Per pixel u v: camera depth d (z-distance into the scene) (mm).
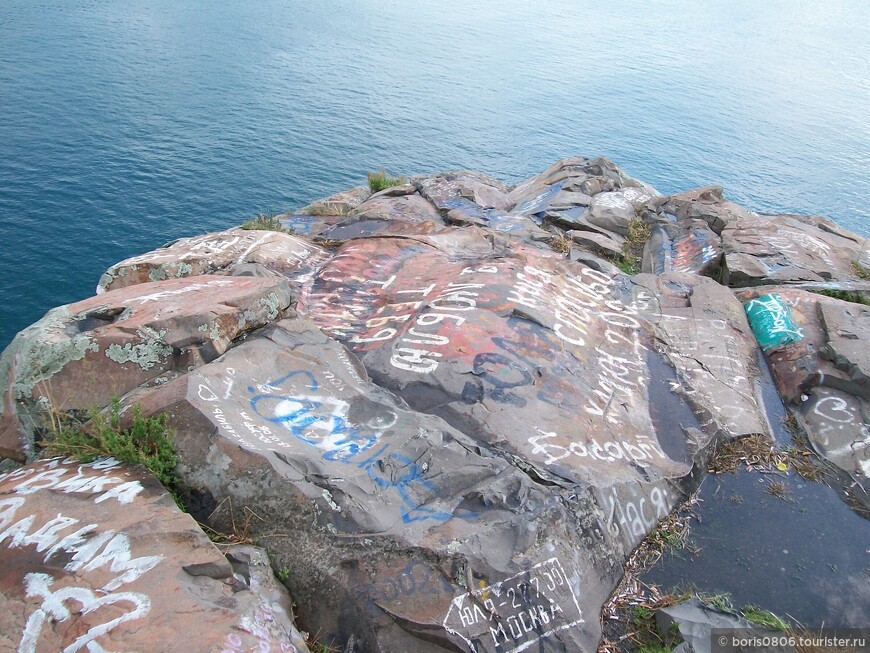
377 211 11398
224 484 4629
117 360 5375
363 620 4223
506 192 13836
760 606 4945
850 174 42750
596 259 8719
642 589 5000
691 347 7340
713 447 6180
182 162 31516
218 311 5723
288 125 39406
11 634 3566
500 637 4258
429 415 5547
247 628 3672
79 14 56688
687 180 39938
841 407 6625
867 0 127188
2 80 38594
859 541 5520
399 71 57531
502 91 55156
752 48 81375
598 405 6113
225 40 57844
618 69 66812
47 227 23812
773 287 8508
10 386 5359
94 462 4734
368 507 4590
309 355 5984
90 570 3842
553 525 4797
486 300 6910
